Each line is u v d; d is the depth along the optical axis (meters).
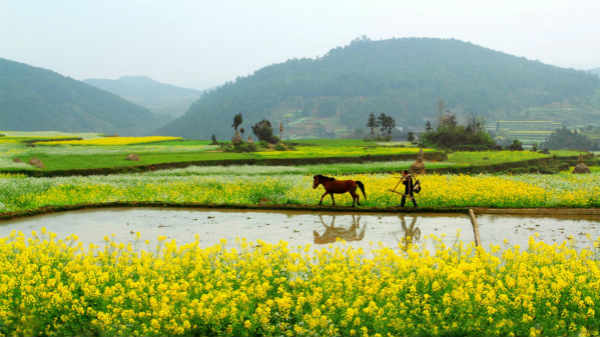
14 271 7.71
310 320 5.83
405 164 45.41
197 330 6.16
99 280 7.11
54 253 8.73
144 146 70.19
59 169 33.41
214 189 22.89
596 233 13.65
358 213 17.64
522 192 19.20
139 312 6.27
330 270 7.36
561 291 6.66
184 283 6.64
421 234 13.73
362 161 49.94
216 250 8.59
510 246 11.98
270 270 7.20
